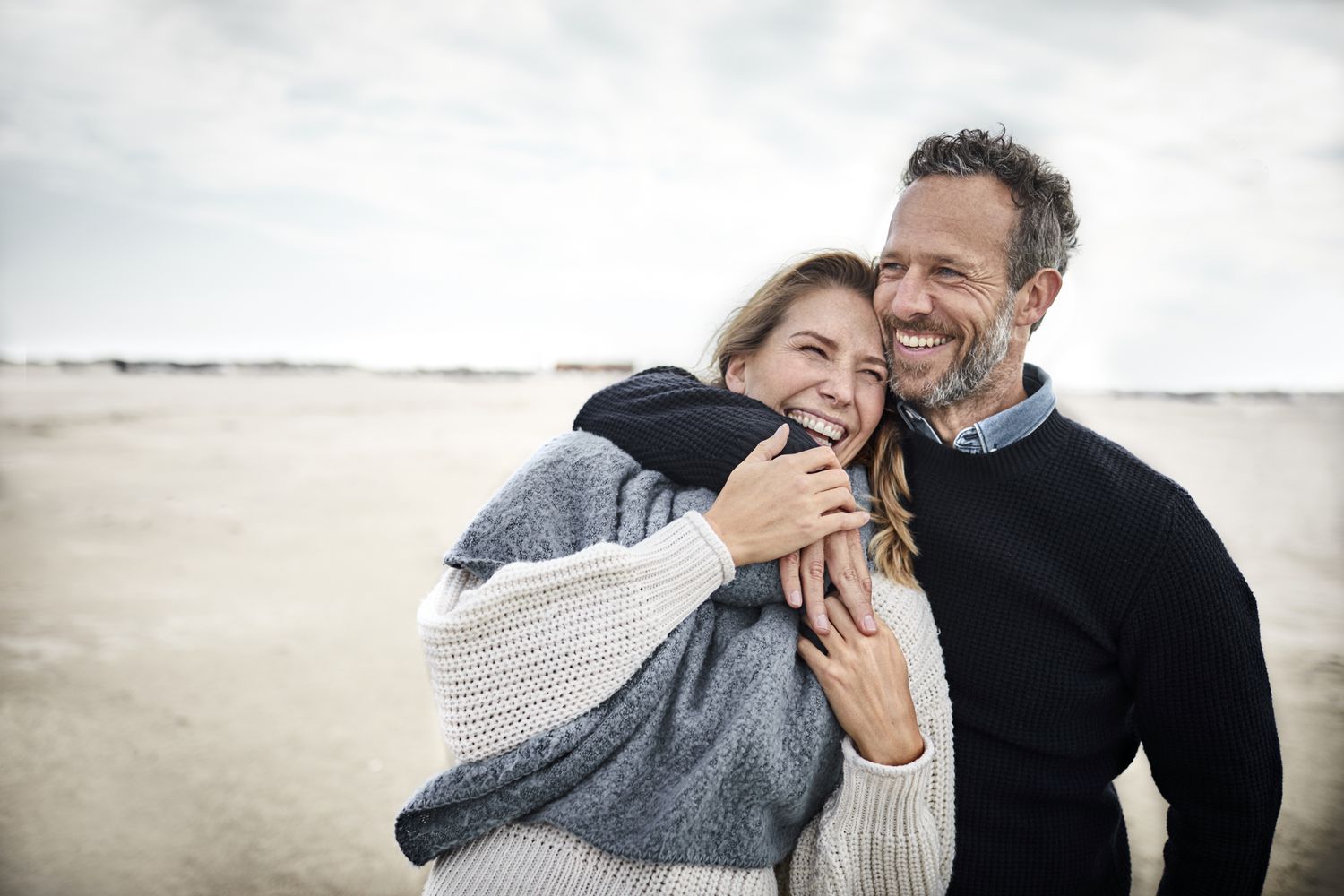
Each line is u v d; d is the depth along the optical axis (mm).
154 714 4895
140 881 3268
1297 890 3100
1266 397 41188
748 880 1386
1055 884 1676
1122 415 33688
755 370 1802
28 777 4145
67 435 19516
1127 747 1805
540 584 1354
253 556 8883
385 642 6250
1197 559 1581
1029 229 1593
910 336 1653
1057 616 1641
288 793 3994
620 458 1656
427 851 1379
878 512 1733
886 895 1458
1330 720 4773
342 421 24219
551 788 1359
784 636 1507
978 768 1687
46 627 6477
